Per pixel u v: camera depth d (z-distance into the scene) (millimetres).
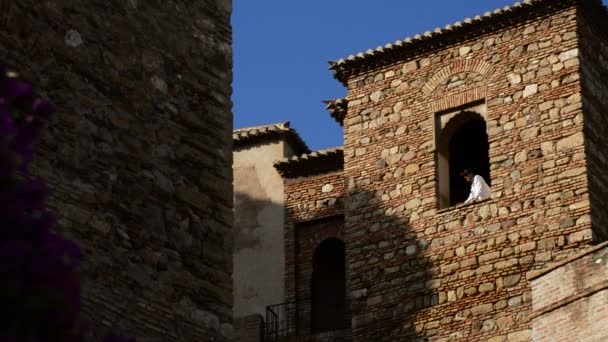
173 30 18156
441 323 28859
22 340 8812
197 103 18094
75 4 16891
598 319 23672
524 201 29016
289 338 32062
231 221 17859
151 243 16641
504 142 29719
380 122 31547
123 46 17344
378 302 29828
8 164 9266
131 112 17094
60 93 16281
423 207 30219
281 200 34469
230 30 19062
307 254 33688
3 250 8898
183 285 16844
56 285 8922
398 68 31797
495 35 30781
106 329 15594
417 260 29719
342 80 32562
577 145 29016
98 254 15906
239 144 35625
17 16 16078
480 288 28719
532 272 26234
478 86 30578
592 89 29938
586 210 28359
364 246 30547
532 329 25234
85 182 16125
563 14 30266
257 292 33719
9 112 9508
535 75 30031
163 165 17234
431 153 30641
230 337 17188
